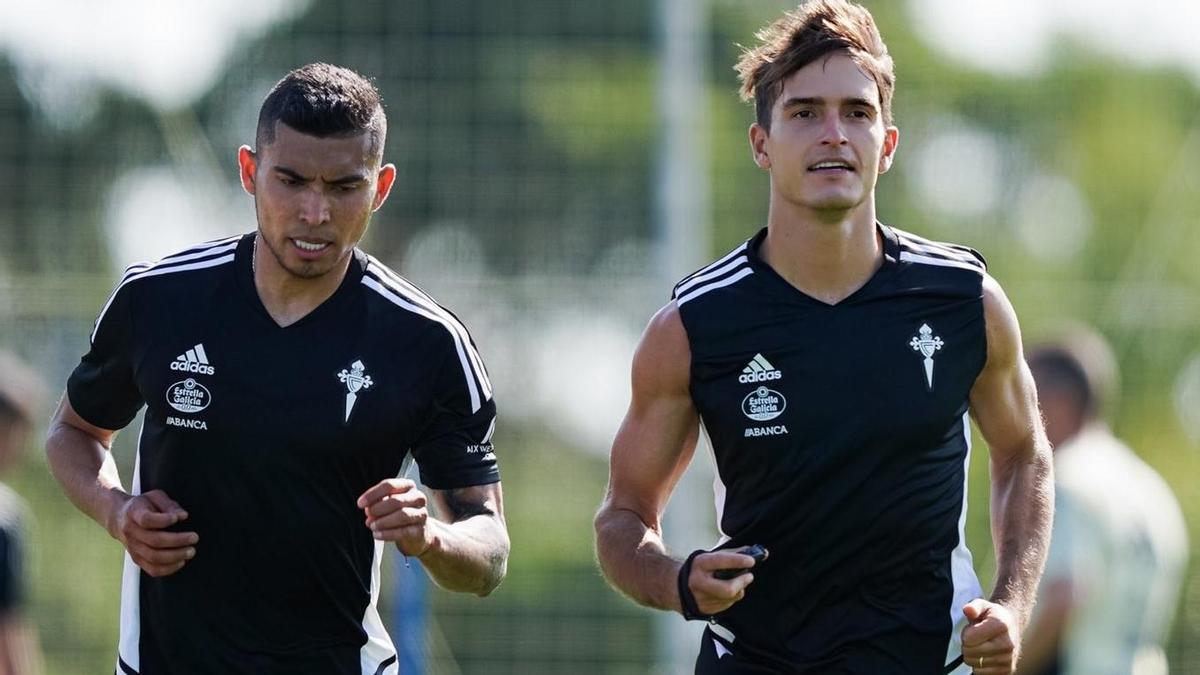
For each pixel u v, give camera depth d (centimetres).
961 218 5025
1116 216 5794
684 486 3130
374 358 1706
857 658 1709
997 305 1747
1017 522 1777
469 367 1752
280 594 1708
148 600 1739
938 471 1711
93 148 3738
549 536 3316
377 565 1755
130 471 3528
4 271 3528
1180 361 3556
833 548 1703
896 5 5894
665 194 3288
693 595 1622
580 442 3328
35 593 3381
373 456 1703
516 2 3441
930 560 1716
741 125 4784
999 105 4966
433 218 3403
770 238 1744
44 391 3281
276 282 1705
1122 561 2462
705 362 1728
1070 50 6116
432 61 3409
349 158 1625
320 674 1730
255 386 1689
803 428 1694
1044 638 2447
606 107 3528
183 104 3866
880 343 1705
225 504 1691
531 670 3234
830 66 1689
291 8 3769
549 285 3234
